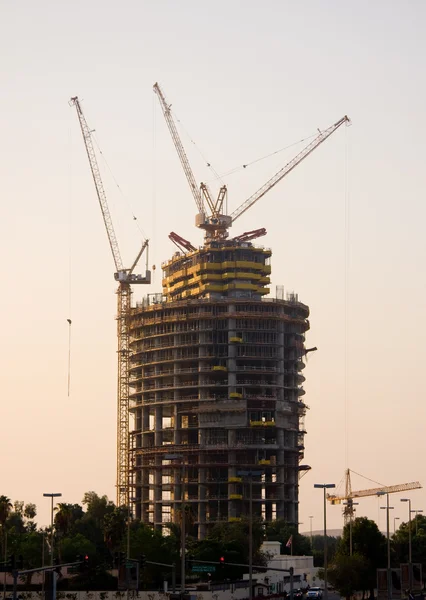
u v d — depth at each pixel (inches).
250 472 7480.3
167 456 7175.2
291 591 7017.7
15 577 5969.5
